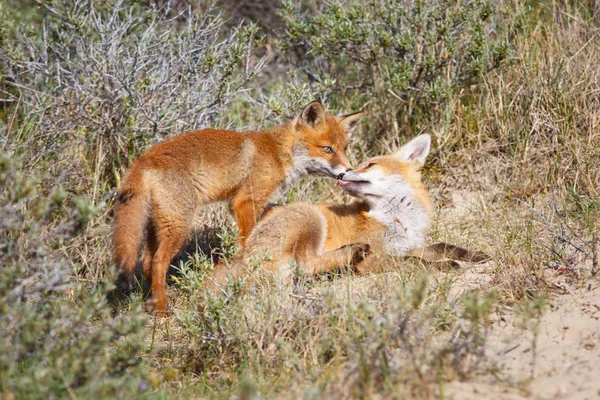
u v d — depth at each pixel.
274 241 9.78
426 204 10.48
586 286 8.19
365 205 10.52
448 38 13.22
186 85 12.75
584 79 12.73
